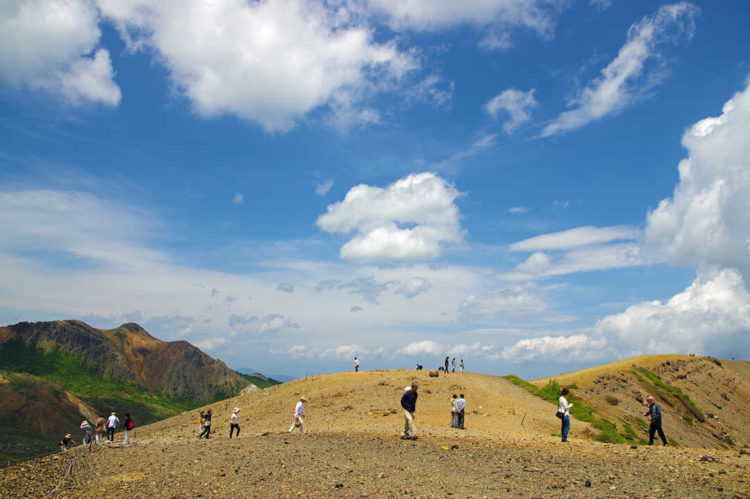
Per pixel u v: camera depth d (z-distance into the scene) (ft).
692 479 40.27
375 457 55.42
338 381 178.40
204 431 95.96
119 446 91.81
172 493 42.01
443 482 41.39
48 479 54.03
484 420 108.27
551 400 163.12
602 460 50.47
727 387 281.74
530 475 43.62
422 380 160.56
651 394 234.58
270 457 57.11
